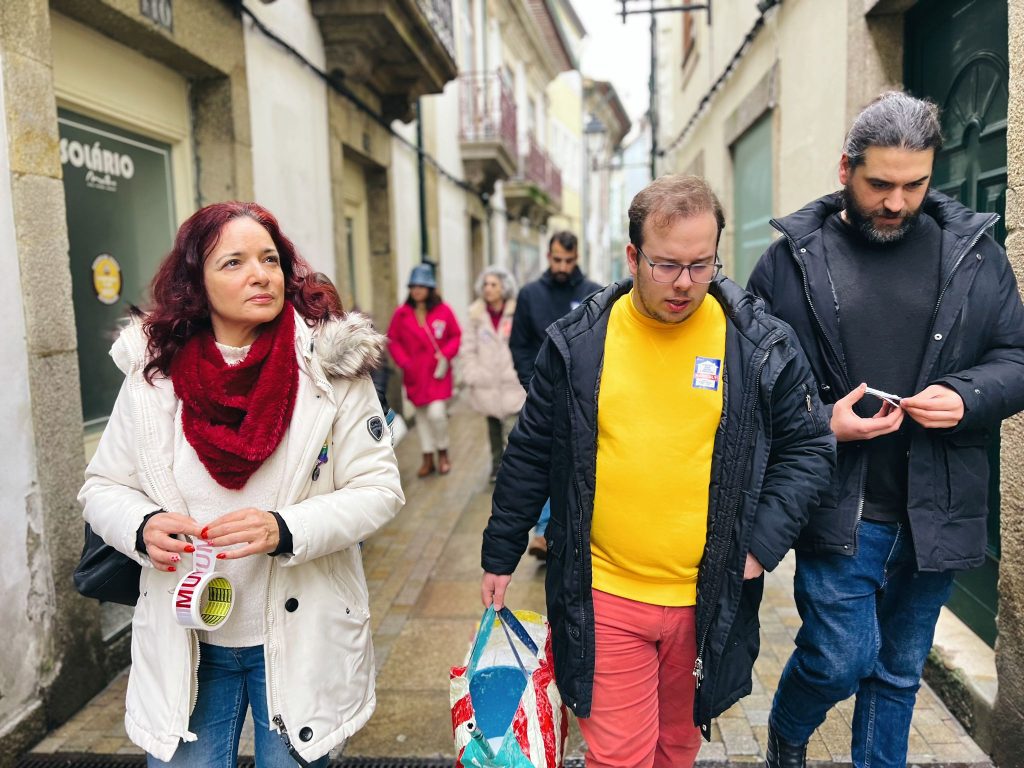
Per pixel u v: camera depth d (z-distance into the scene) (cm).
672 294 155
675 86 1062
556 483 178
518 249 1923
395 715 278
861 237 192
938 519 187
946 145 304
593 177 3169
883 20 336
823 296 192
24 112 261
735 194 668
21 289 262
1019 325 186
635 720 181
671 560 172
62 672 278
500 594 191
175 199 432
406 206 891
